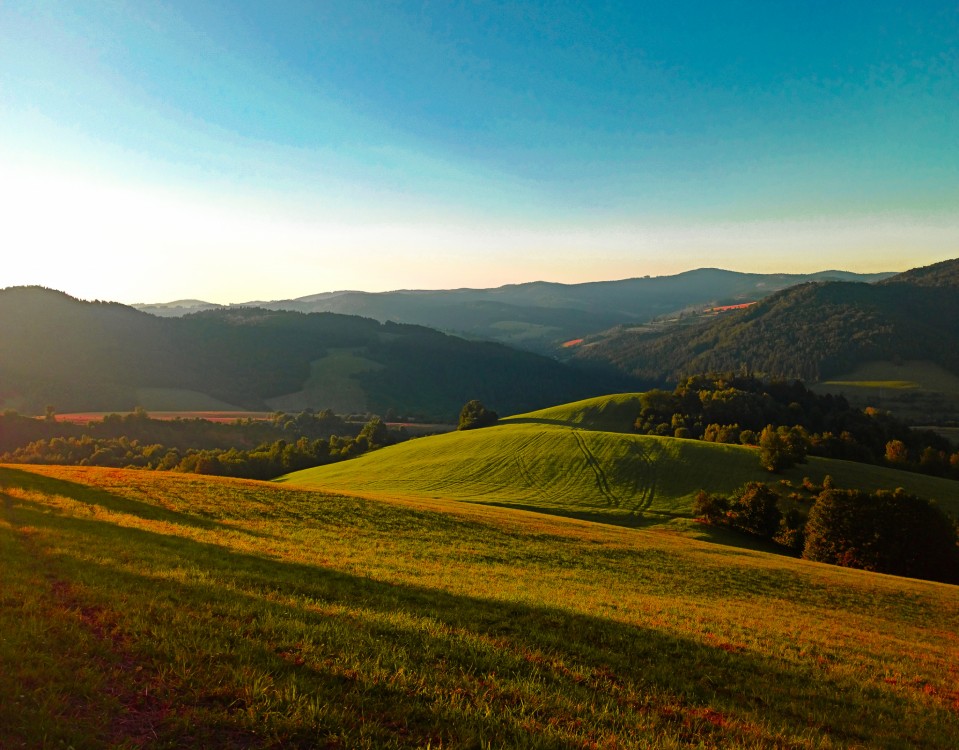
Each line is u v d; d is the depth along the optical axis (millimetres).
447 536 30266
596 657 11547
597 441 93562
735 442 107188
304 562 17344
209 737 6293
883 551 47219
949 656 17875
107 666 7457
